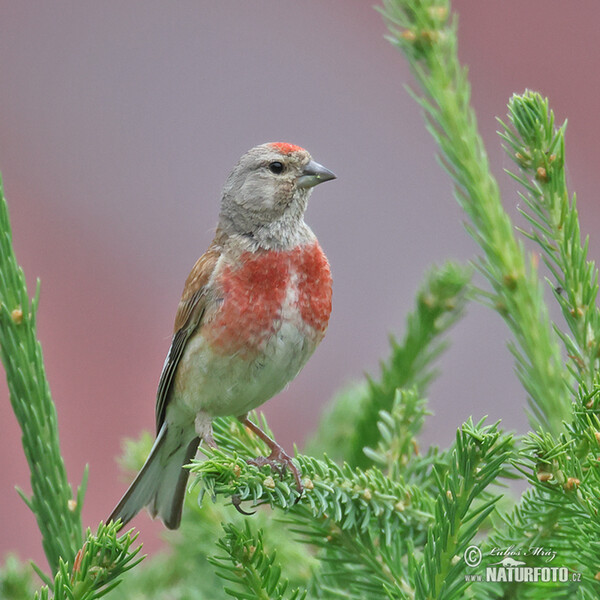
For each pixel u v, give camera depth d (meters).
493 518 6.79
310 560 6.87
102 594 5.37
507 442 5.28
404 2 7.58
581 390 5.58
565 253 6.50
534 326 7.15
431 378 7.85
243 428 8.33
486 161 7.50
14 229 15.66
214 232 9.65
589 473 5.41
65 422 14.08
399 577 6.21
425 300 7.87
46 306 14.89
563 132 6.50
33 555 13.24
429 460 6.99
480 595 5.88
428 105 7.54
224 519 7.16
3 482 13.59
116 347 14.95
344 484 6.48
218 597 6.82
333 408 8.48
